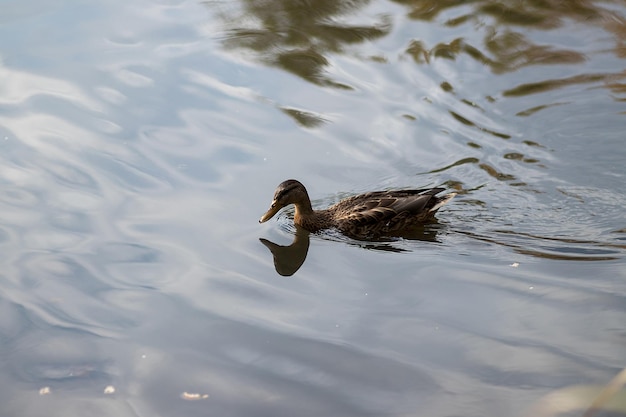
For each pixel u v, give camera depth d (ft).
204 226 39.91
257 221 40.63
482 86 52.65
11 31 57.88
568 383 29.09
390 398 28.84
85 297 34.60
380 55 56.03
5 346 31.71
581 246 38.32
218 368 30.50
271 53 55.98
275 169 44.57
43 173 43.45
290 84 52.54
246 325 33.01
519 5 62.34
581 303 33.76
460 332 32.37
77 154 45.09
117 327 32.83
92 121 48.11
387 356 31.07
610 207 41.65
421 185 43.91
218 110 49.55
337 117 49.39
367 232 41.22
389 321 33.27
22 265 36.52
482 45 57.06
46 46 55.93
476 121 49.29
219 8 62.28
